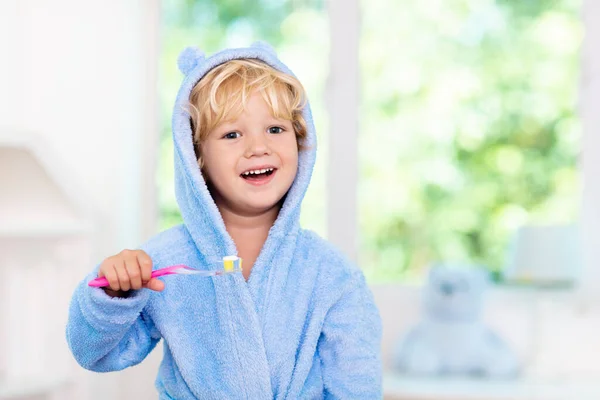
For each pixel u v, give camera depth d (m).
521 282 2.16
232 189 1.08
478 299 2.15
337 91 2.35
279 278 1.08
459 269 2.17
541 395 1.89
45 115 2.24
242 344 1.03
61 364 2.03
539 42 2.38
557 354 2.22
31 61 2.24
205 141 1.10
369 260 2.41
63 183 1.97
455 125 2.40
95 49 2.24
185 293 1.07
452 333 2.13
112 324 0.96
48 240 2.04
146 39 2.38
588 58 2.27
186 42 2.44
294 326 1.07
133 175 2.30
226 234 1.06
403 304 2.32
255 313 1.04
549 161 2.38
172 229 1.14
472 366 2.12
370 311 1.13
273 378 1.04
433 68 2.40
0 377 2.00
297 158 1.12
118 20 2.25
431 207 2.42
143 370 2.24
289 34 2.41
